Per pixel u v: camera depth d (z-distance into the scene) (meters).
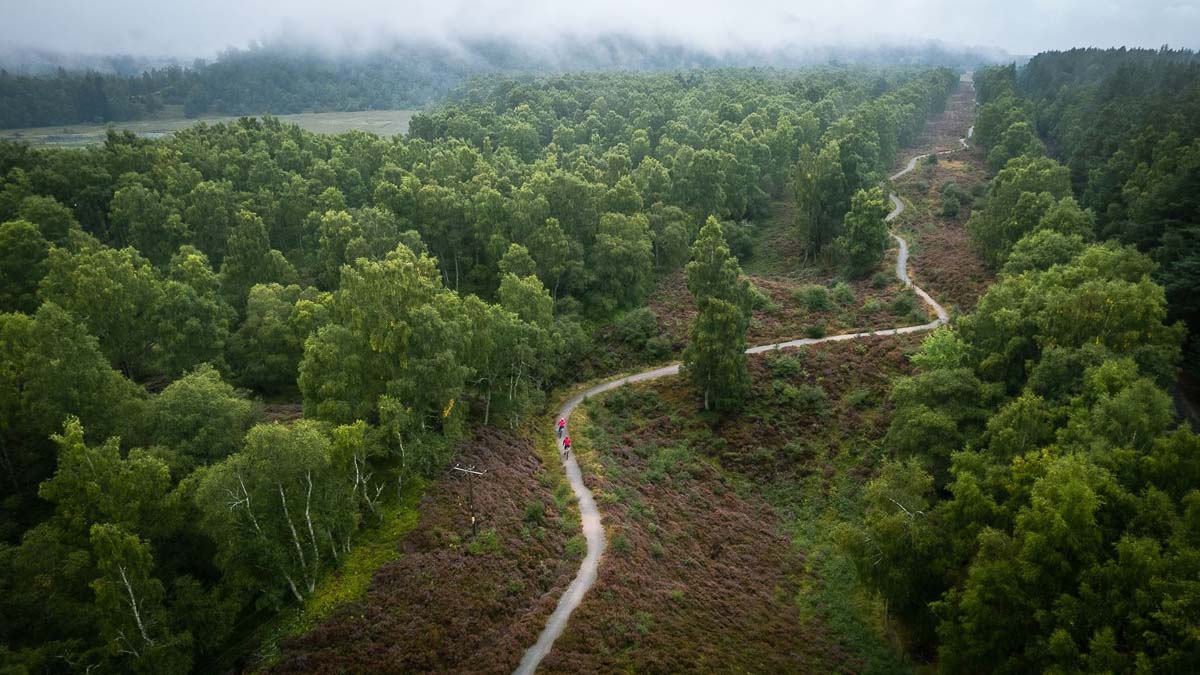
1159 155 99.06
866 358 82.25
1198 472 36.25
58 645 33.59
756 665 42.56
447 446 54.19
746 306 78.75
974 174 168.38
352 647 37.94
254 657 37.59
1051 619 33.09
